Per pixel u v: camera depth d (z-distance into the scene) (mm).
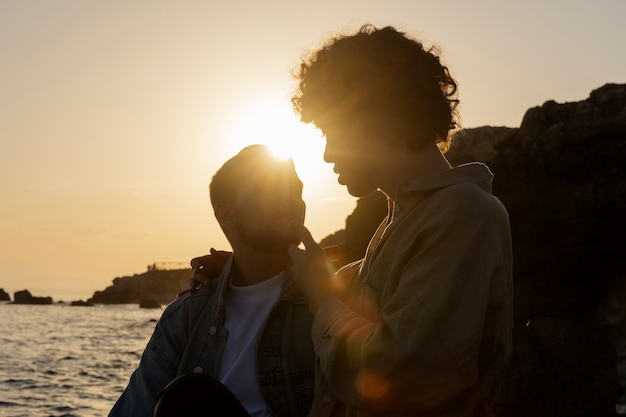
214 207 2719
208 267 2842
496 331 1882
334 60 2039
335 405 2094
